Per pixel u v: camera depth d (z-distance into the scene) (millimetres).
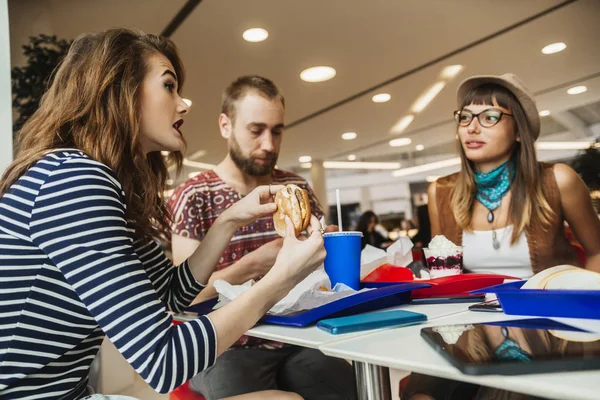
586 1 2883
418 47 3473
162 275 1131
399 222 12258
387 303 919
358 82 4160
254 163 1670
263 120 1634
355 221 12602
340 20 2971
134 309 683
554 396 389
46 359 737
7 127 1798
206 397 1247
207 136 5414
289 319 815
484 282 1061
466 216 1742
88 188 736
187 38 3072
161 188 1222
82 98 888
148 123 971
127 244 743
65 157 786
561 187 1629
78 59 924
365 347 600
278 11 2801
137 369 667
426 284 956
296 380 1297
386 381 653
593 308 608
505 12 2996
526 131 1644
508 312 691
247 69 3664
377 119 5500
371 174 11070
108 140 884
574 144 5645
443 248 1184
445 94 4664
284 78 3949
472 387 957
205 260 1123
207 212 1632
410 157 8414
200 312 1082
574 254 1669
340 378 1266
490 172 1687
